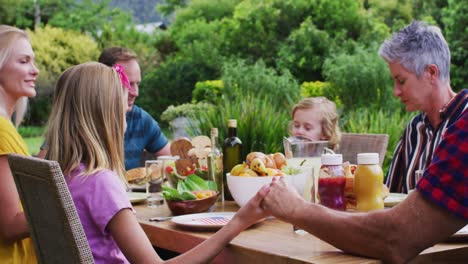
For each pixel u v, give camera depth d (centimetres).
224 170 275
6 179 207
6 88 252
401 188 303
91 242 185
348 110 948
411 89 275
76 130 195
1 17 1417
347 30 1273
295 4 1314
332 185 210
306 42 1241
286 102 993
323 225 165
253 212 182
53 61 1357
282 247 174
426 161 283
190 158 262
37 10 1446
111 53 377
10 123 216
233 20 1382
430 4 1225
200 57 1334
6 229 206
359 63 988
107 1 1499
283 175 217
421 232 155
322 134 341
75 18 1466
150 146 398
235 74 1109
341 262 155
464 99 271
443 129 274
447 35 1120
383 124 617
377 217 159
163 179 264
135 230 183
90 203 183
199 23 1434
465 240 175
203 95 1192
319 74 1245
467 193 153
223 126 560
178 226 211
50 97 1339
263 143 537
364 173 208
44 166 164
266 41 1322
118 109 202
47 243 182
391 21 1278
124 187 191
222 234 181
